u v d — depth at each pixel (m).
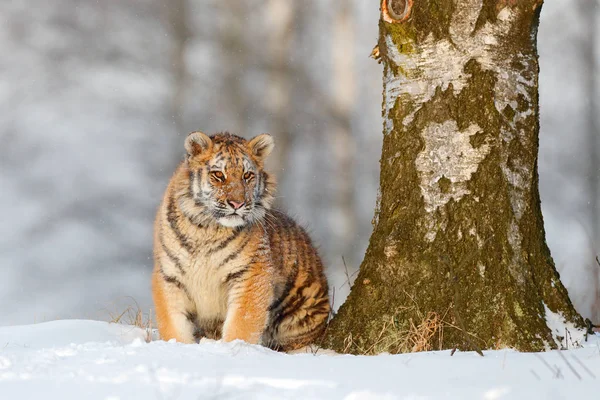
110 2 40.81
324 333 11.26
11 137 40.31
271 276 11.42
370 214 36.50
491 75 10.35
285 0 35.22
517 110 10.43
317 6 38.91
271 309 11.84
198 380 7.24
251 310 11.23
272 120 34.94
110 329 11.94
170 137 38.09
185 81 37.94
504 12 10.37
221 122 36.62
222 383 7.14
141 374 7.46
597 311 13.73
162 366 7.84
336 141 34.66
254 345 9.59
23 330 11.52
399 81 10.77
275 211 12.27
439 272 10.33
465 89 10.38
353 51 35.47
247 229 11.24
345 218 33.38
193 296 11.45
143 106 39.78
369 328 10.62
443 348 10.02
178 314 11.40
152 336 11.98
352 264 31.66
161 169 37.91
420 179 10.55
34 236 36.38
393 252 10.61
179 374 7.42
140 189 37.94
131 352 8.63
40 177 38.81
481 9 10.36
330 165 36.25
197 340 12.09
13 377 7.47
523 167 10.42
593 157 42.12
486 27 10.38
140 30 40.03
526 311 10.02
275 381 7.16
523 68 10.52
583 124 43.50
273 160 33.78
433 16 10.48
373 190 37.44
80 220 37.25
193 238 11.16
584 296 15.95
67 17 41.66
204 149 11.37
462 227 10.30
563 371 7.42
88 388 7.07
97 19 41.16
